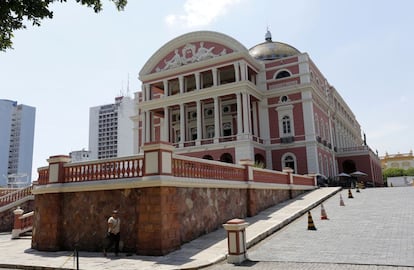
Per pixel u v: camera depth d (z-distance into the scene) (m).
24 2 7.38
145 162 11.30
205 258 9.79
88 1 8.19
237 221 9.78
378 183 51.47
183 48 37.53
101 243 11.95
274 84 36.41
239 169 16.38
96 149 86.81
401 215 14.76
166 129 36.94
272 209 17.88
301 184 24.22
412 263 8.40
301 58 35.34
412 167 76.88
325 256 9.53
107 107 88.25
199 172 13.16
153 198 10.88
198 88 35.56
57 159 13.37
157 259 9.94
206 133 39.19
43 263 10.29
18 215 17.45
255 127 35.97
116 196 11.95
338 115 47.94
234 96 35.28
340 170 42.19
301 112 34.38
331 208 18.05
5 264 10.53
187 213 12.14
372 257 9.13
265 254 10.17
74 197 12.85
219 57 34.50
